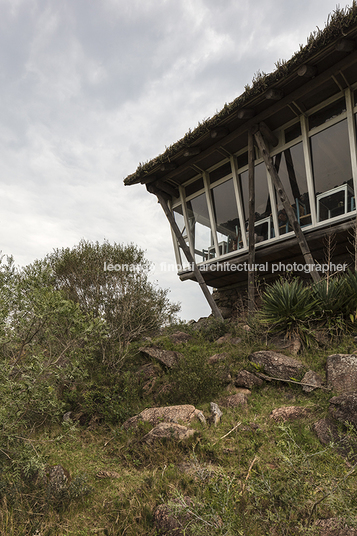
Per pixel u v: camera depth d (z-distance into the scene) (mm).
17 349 5004
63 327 5387
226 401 6199
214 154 12398
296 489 3010
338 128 9680
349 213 9234
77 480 4094
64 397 7082
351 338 7176
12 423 3986
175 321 11570
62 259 10469
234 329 9977
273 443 4633
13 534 3232
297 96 9305
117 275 10008
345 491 2855
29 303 4574
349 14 7203
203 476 3666
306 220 10453
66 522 3582
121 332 9172
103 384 7418
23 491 3832
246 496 3395
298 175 10711
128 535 3293
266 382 6648
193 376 6594
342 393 5297
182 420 5387
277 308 8258
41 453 4465
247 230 12180
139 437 5324
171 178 13797
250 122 10422
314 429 4680
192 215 14164
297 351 7430
